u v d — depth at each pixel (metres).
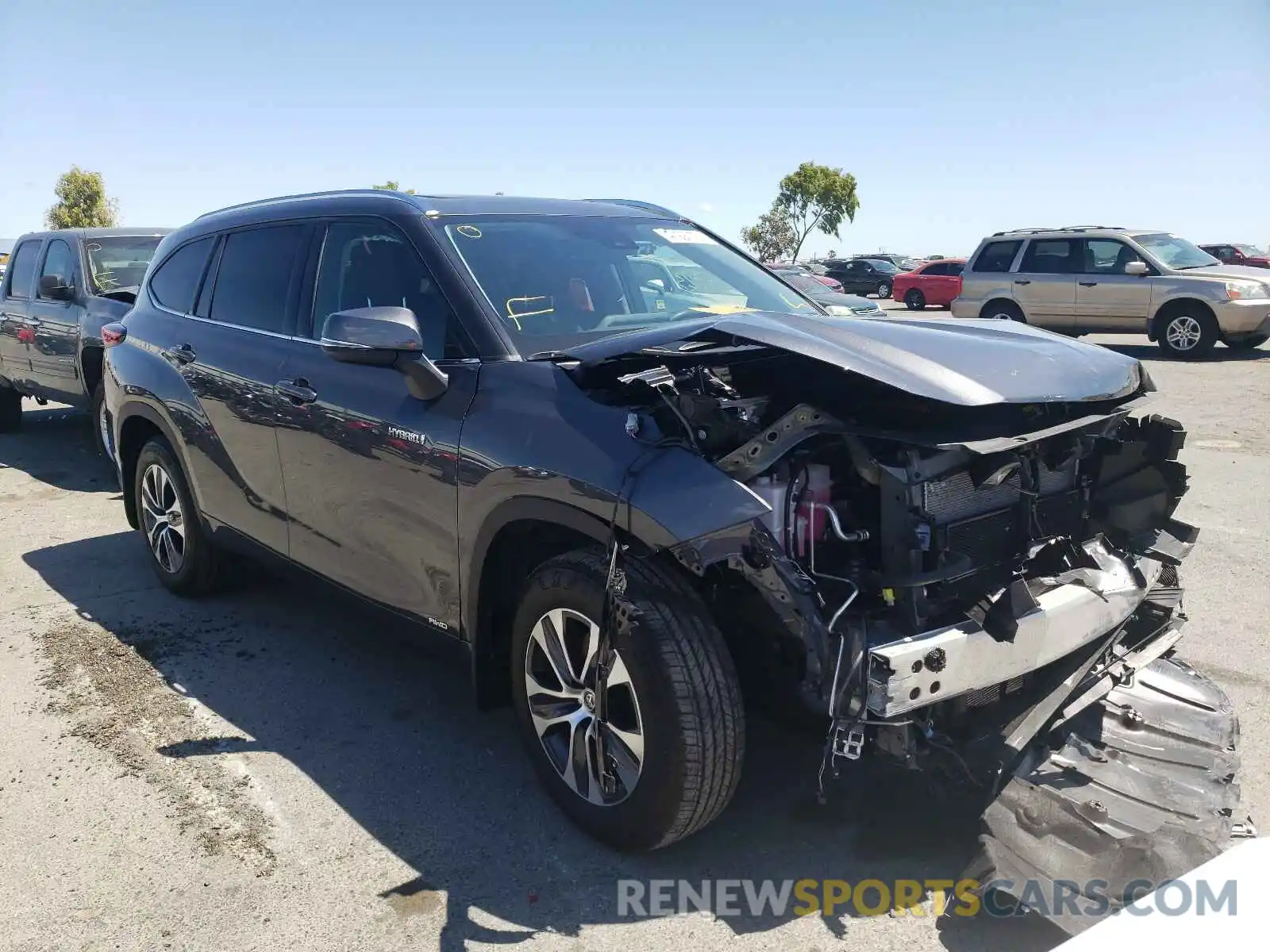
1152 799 2.80
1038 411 2.88
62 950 2.58
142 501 5.21
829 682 2.47
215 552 4.93
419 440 3.24
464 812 3.19
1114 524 3.23
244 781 3.39
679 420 2.73
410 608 3.48
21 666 4.33
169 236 5.35
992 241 16.62
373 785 3.35
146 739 3.67
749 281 4.18
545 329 3.31
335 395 3.63
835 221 60.94
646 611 2.63
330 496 3.72
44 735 3.72
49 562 5.78
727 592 2.83
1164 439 3.33
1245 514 6.37
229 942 2.61
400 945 2.59
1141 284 14.78
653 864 2.90
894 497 2.58
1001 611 2.59
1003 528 2.89
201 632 4.68
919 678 2.43
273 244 4.31
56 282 8.41
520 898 2.77
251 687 4.11
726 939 2.59
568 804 3.02
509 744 3.63
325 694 4.04
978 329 3.24
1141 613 3.36
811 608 2.48
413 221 3.61
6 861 2.96
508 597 3.22
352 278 3.80
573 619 2.93
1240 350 15.44
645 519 2.56
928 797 3.06
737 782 2.70
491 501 2.99
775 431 2.55
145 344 4.97
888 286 34.94
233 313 4.46
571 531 2.96
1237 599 4.88
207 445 4.46
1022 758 2.88
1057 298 15.66
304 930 2.65
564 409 2.90
